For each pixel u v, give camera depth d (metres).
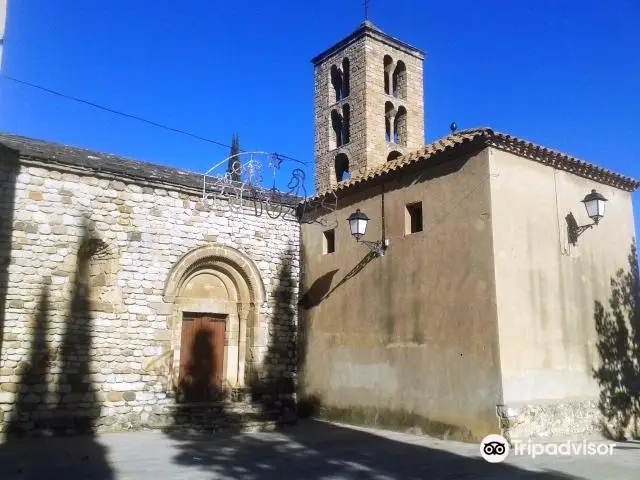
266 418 13.98
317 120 20.25
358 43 19.02
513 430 10.41
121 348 13.16
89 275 13.24
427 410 11.93
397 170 13.24
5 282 11.94
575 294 12.52
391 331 13.09
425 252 12.51
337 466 9.05
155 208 14.11
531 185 12.16
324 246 15.70
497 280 10.95
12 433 11.64
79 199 13.06
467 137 11.65
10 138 13.68
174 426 12.80
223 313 15.37
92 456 9.87
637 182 14.64
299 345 15.95
